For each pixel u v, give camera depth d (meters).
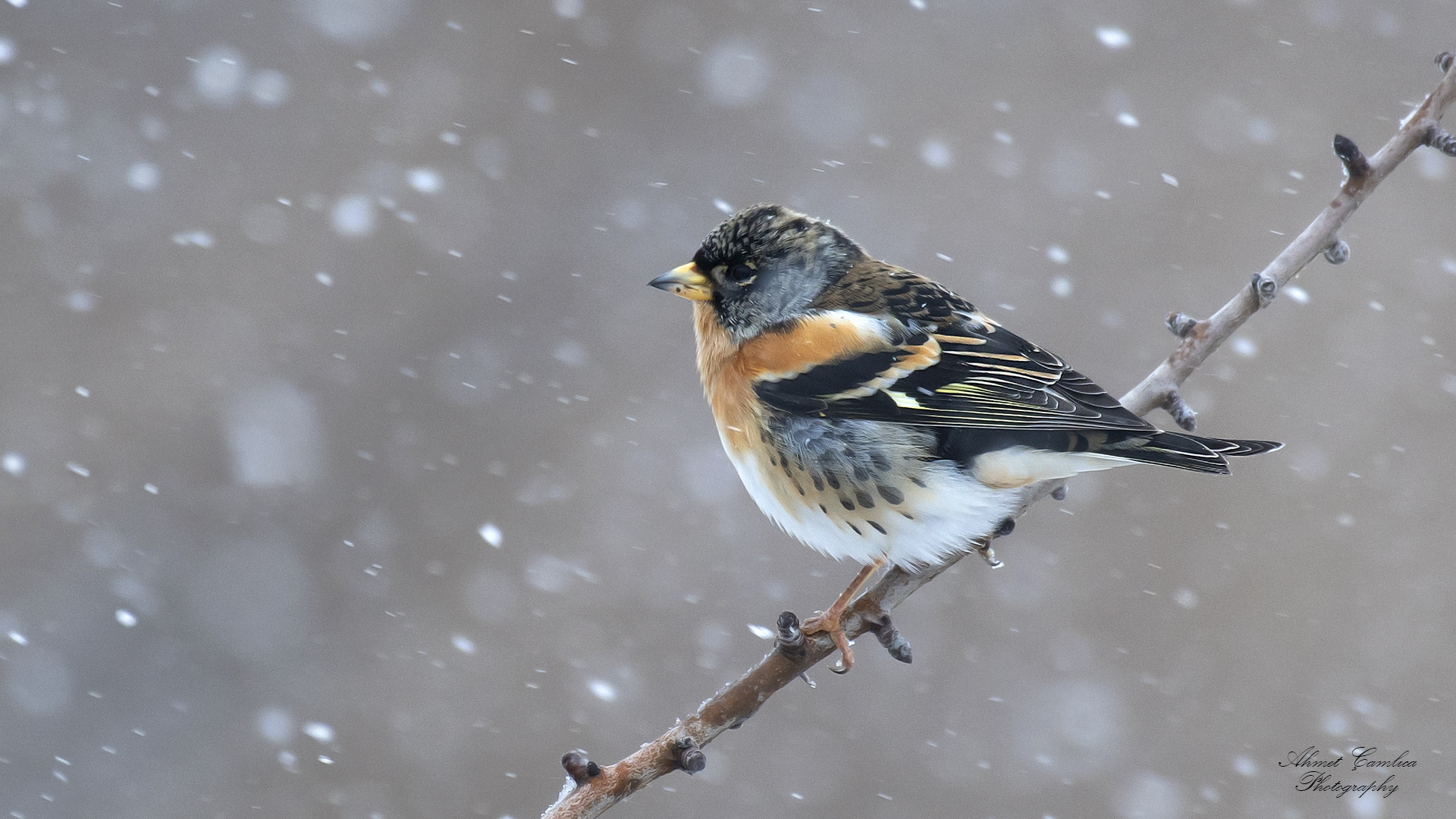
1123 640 12.30
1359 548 12.67
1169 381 6.61
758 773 11.82
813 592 12.93
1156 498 13.06
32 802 12.16
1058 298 14.48
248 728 12.48
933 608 12.70
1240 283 14.41
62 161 16.30
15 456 13.91
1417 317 14.23
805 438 6.88
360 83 17.12
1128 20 17.41
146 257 15.59
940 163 15.16
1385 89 16.33
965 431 6.68
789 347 7.02
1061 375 6.86
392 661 12.63
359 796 12.12
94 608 13.23
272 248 15.57
